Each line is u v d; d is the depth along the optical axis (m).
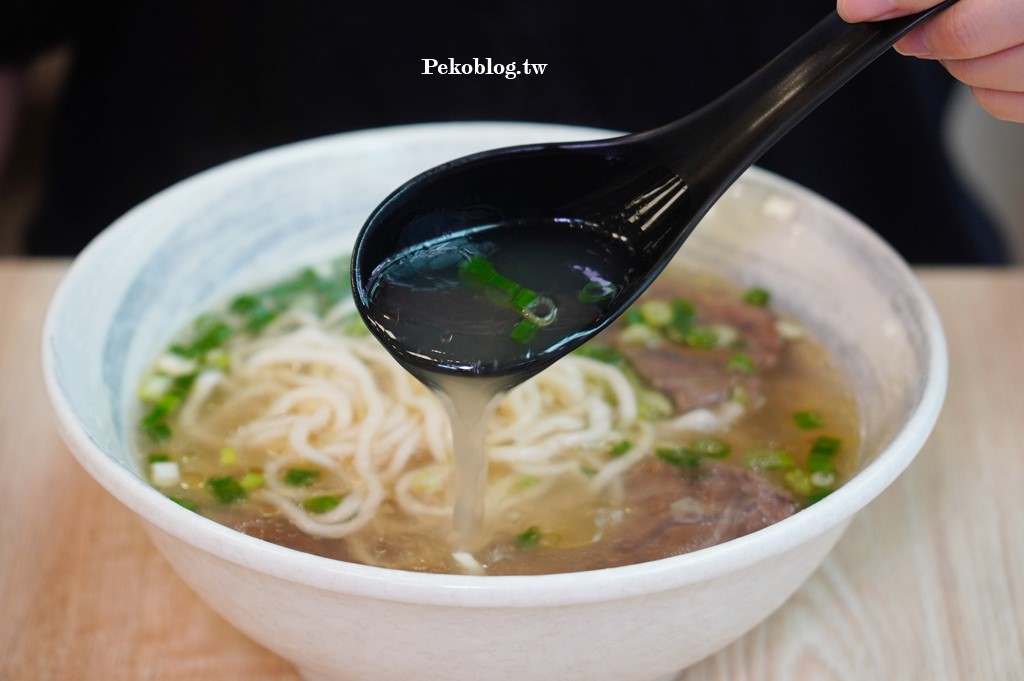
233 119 0.49
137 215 0.34
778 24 0.47
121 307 0.33
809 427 0.33
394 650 0.25
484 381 0.27
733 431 0.33
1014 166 0.77
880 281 0.34
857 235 0.35
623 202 0.30
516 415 0.34
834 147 0.51
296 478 0.31
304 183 0.38
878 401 0.32
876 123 0.50
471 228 0.30
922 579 0.32
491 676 0.26
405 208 0.29
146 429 0.32
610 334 0.36
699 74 0.48
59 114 0.51
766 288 0.37
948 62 0.31
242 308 0.37
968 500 0.35
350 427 0.33
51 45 0.48
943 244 0.52
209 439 0.32
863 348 0.33
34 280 0.42
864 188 0.52
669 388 0.34
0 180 0.60
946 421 0.37
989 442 0.37
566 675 0.26
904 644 0.31
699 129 0.29
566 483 0.31
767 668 0.30
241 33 0.48
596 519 0.30
